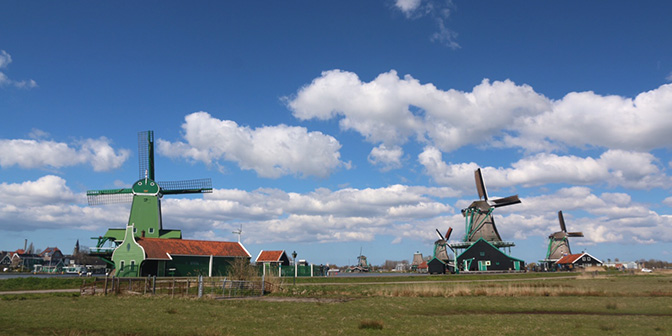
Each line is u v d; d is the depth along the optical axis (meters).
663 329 22.45
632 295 41.06
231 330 21.48
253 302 35.19
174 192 88.06
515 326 23.48
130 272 69.94
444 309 31.64
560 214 135.00
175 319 24.98
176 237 82.81
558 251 131.00
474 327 23.09
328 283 60.47
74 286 51.50
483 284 53.91
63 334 20.03
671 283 56.78
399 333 21.22
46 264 183.50
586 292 42.44
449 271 102.81
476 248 94.81
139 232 79.19
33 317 25.33
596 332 21.73
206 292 43.47
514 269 91.12
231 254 80.00
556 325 23.89
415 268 170.25
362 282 62.59
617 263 131.88
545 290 43.53
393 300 37.75
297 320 25.12
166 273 72.81
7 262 177.62
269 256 96.94
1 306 30.78
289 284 54.53
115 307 30.55
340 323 24.23
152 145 84.69
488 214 102.94
